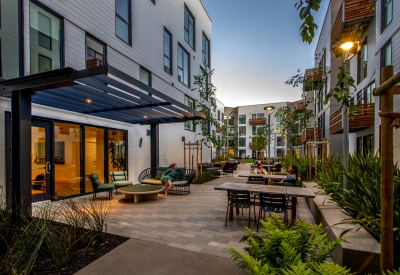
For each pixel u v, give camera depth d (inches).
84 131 280.2
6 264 97.0
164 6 438.3
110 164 321.1
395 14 270.4
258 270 68.2
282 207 166.1
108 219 184.5
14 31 203.3
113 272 103.3
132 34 348.5
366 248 92.3
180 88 495.8
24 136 164.4
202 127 510.0
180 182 302.8
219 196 285.4
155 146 382.3
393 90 67.1
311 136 565.0
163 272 103.3
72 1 252.2
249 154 1366.9
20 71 205.6
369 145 379.6
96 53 287.9
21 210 141.0
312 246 82.7
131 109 261.1
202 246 132.9
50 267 107.0
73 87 186.1
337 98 107.0
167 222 178.5
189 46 544.4
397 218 97.6
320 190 226.4
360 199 134.6
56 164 247.1
